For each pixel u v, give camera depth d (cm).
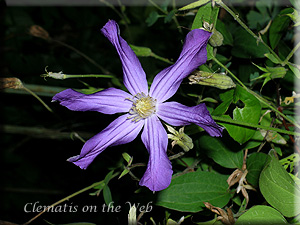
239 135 17
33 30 26
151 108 17
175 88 17
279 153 19
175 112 16
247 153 20
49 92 24
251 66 22
